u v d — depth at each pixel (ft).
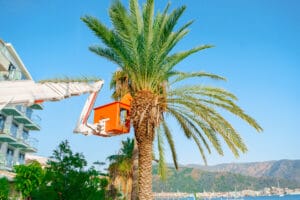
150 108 46.50
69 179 59.47
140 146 46.62
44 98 16.99
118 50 45.11
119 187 111.55
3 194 89.76
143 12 50.16
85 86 21.25
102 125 26.86
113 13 41.98
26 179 99.71
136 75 48.16
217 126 48.39
